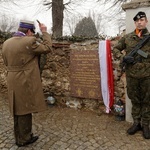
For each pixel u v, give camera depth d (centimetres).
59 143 357
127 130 394
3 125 426
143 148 339
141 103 386
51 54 538
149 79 359
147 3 381
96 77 478
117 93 462
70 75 514
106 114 480
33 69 328
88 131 399
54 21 1085
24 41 320
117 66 455
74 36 510
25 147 346
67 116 476
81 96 503
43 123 438
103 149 336
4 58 338
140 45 353
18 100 327
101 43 459
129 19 408
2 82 651
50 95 552
